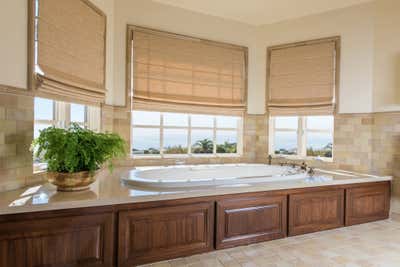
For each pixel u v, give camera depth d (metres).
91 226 1.86
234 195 2.34
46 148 1.99
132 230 1.99
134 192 2.09
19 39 2.02
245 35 4.11
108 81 3.24
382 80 3.35
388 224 2.99
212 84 3.89
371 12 3.43
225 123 4.19
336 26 3.65
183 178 3.36
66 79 2.48
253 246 2.39
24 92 2.07
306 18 3.85
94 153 2.08
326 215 2.78
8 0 1.92
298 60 3.90
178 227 2.13
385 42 3.33
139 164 3.51
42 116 2.44
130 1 3.41
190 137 3.95
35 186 2.17
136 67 3.44
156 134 3.73
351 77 3.56
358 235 2.68
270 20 4.02
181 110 3.71
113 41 3.33
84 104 2.82
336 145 3.68
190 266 2.04
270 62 4.09
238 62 4.06
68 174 2.00
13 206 1.66
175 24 3.66
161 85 3.58
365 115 3.47
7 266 1.66
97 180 2.54
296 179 2.81
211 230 2.26
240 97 4.09
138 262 2.00
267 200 2.48
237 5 3.61
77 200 1.83
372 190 3.05
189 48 3.74
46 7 2.24
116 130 3.37
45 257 1.74
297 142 4.06
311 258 2.20
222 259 2.15
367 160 3.45
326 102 3.71
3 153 1.93
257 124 4.20
